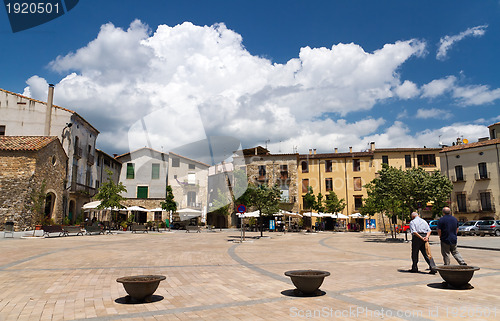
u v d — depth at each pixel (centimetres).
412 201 2228
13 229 2108
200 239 2161
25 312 496
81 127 3334
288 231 3866
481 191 4188
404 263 1052
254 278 771
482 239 2522
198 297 585
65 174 2922
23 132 2989
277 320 452
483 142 4297
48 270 875
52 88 3088
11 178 2381
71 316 477
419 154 4578
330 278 768
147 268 920
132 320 457
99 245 1606
